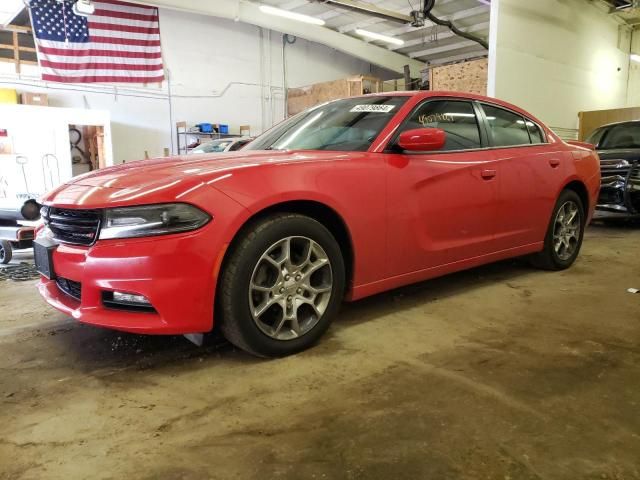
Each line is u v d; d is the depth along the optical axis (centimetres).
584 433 158
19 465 144
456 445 151
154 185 195
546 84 1031
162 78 1264
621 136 688
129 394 188
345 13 1360
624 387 189
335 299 232
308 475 138
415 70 1727
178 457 147
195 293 191
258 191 202
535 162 338
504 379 196
